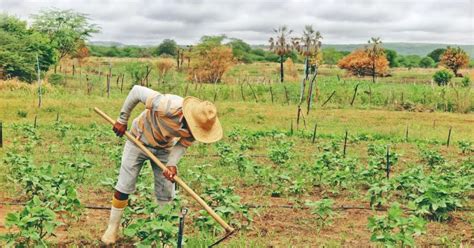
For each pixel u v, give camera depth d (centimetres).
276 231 814
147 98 681
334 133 2125
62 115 2542
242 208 792
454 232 838
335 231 830
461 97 3362
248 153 1619
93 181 1109
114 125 702
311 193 1090
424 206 868
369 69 6712
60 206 744
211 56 5519
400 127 2497
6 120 2317
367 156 1641
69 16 6350
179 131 675
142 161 714
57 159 1387
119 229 773
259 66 8594
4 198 961
